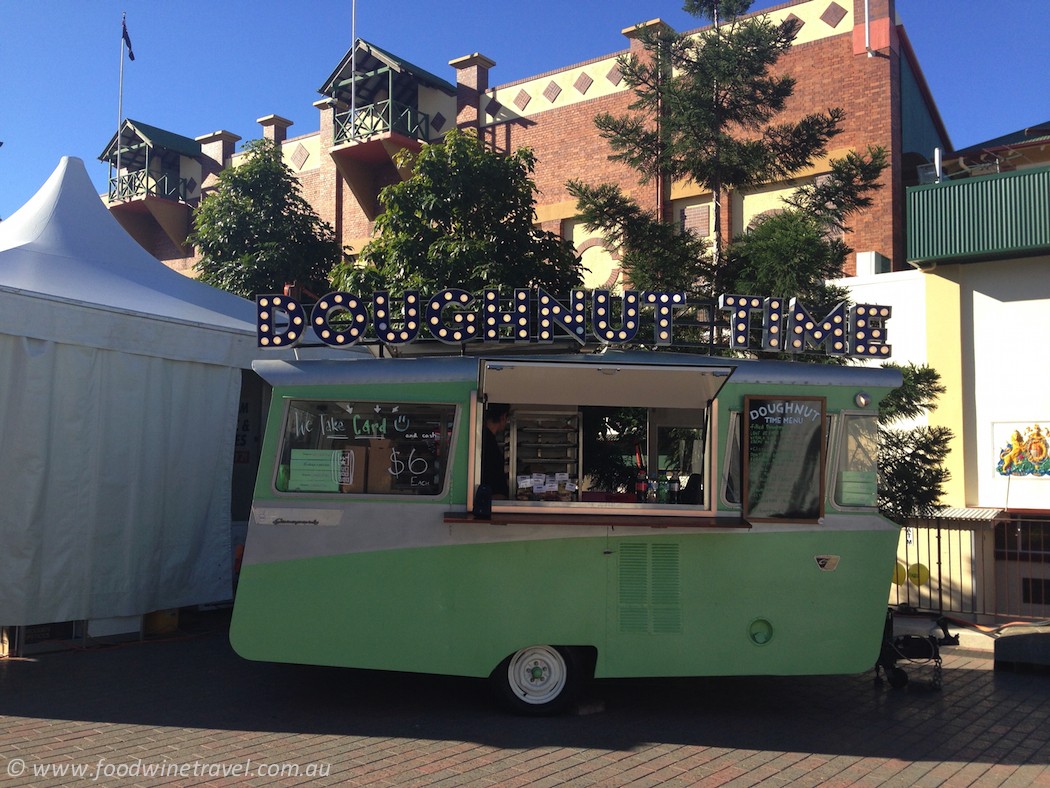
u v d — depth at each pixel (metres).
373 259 12.76
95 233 10.41
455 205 12.23
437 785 4.88
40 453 7.73
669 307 7.14
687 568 6.27
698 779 5.07
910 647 7.34
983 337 11.48
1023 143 14.80
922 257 11.56
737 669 6.25
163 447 8.84
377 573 6.16
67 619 7.95
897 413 9.60
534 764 5.27
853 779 5.14
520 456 6.56
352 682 7.18
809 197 11.16
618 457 6.89
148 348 8.65
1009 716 6.56
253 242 15.88
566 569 6.21
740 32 11.40
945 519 10.73
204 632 9.06
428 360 6.44
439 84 20.94
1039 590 10.47
